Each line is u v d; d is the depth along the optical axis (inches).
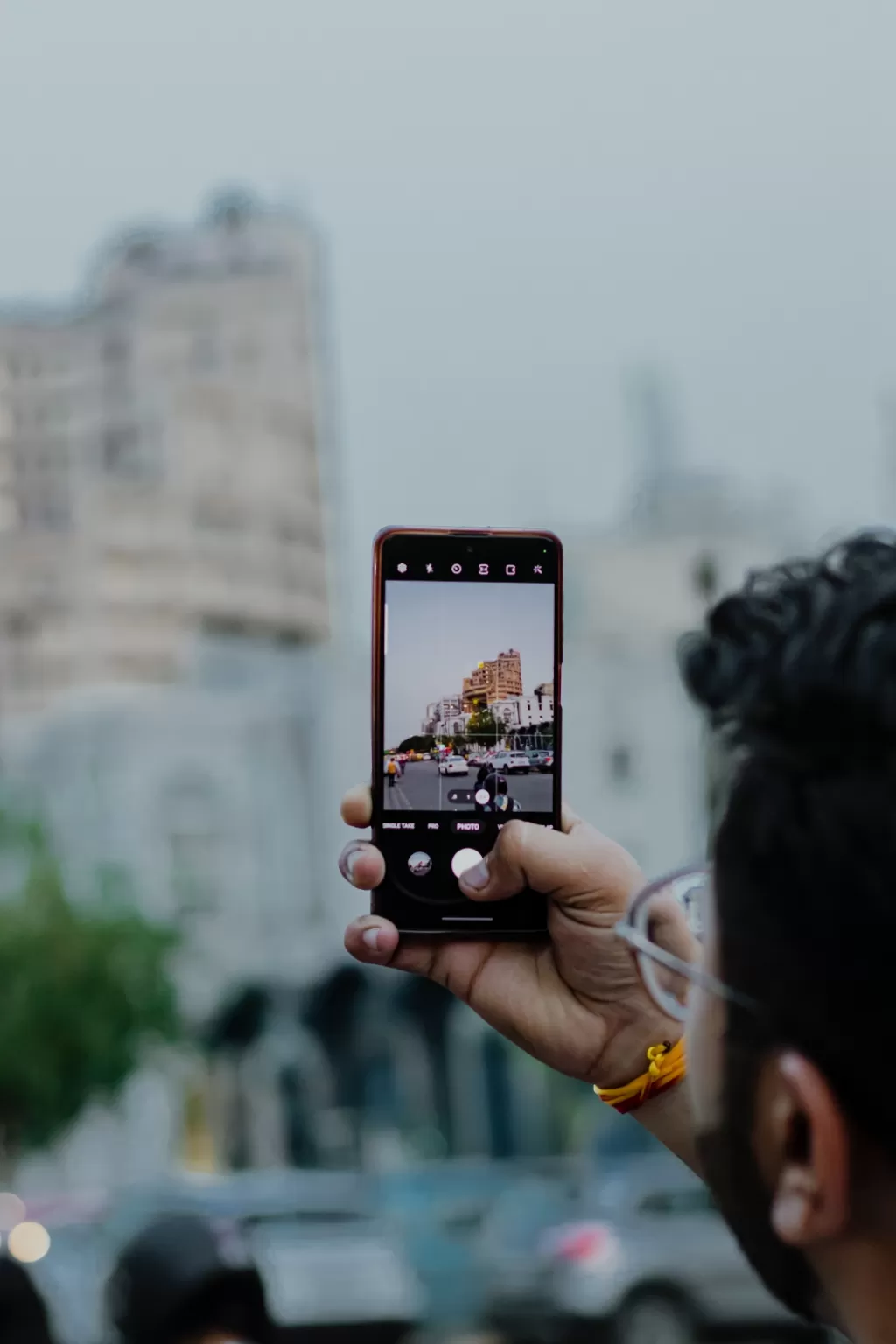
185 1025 1473.9
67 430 2468.0
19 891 1362.0
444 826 72.0
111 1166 1651.1
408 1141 1686.8
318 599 2522.1
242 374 2539.4
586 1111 1518.2
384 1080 1726.1
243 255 2566.4
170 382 2492.6
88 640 2362.2
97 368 2484.0
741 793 35.6
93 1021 1320.1
